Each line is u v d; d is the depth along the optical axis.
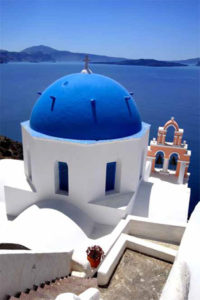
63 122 8.75
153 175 16.92
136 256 6.70
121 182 9.70
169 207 10.26
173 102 81.81
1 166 13.11
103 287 5.74
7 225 9.72
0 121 62.66
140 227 8.48
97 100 8.84
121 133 9.08
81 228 8.66
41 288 5.14
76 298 2.91
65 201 9.47
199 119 62.62
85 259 7.04
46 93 9.68
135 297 5.51
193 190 32.91
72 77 9.63
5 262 4.00
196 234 2.92
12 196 10.26
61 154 8.79
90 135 8.67
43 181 9.50
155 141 17.02
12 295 4.29
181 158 16.06
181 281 2.39
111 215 9.04
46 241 7.79
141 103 79.44
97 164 8.83
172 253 6.46
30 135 9.23
